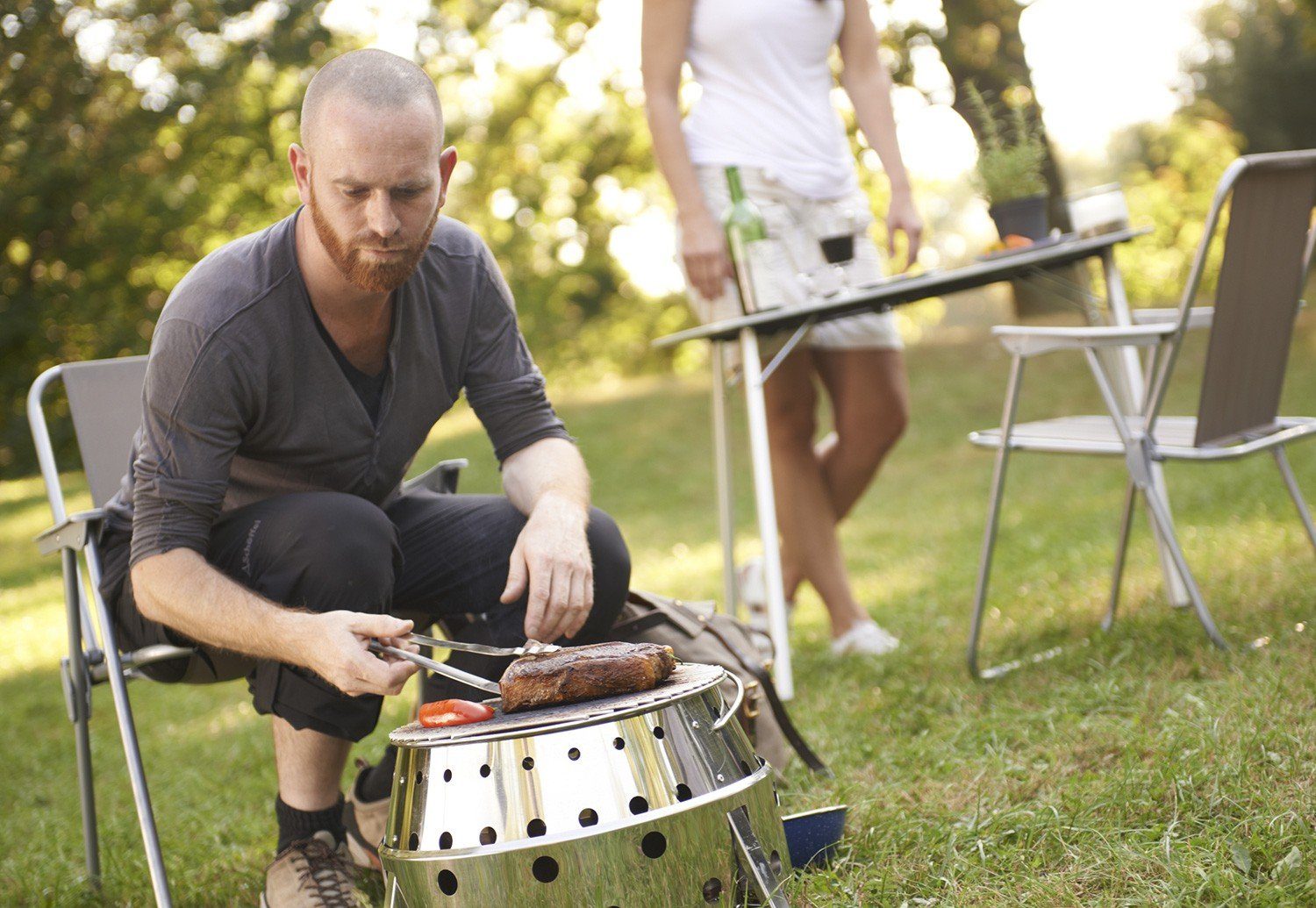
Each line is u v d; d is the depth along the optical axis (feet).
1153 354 9.18
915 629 11.59
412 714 7.60
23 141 45.11
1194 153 60.49
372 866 6.67
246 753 10.97
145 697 14.52
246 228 50.65
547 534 5.89
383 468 6.40
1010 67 35.17
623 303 70.85
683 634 7.29
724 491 10.88
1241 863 5.02
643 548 21.99
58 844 8.65
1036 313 33.35
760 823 4.77
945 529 18.70
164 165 48.42
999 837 5.77
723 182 10.71
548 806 4.41
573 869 4.34
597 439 33.88
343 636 5.07
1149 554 12.82
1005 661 9.61
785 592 11.63
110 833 8.80
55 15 43.70
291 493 6.26
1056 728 7.25
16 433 47.21
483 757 4.50
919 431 30.60
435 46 49.06
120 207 47.37
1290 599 9.48
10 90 44.78
